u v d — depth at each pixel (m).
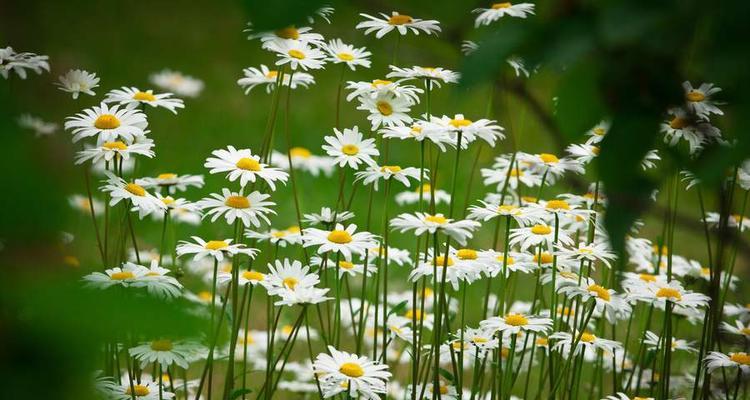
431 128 2.31
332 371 2.25
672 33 1.08
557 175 2.43
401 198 2.56
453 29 1.28
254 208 2.30
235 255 2.29
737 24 1.03
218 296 2.57
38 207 0.91
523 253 2.36
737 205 2.48
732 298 2.58
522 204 2.42
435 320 2.26
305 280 2.30
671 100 1.17
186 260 2.75
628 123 1.18
